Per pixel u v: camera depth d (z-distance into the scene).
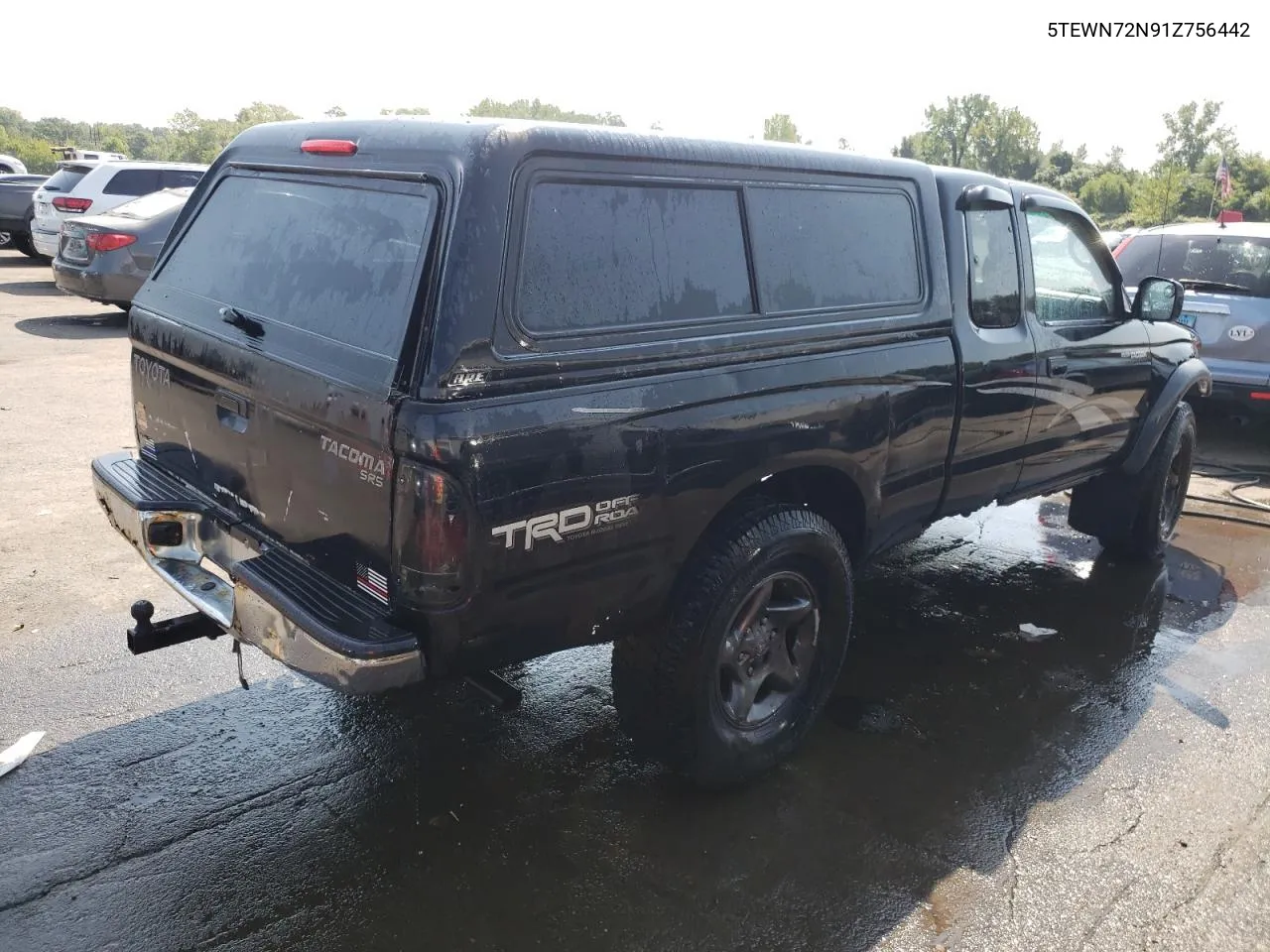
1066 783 3.51
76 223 11.09
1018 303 4.23
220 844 2.99
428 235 2.46
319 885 2.84
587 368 2.63
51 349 10.32
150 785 3.24
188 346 3.16
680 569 3.00
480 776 3.40
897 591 5.21
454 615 2.46
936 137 123.25
